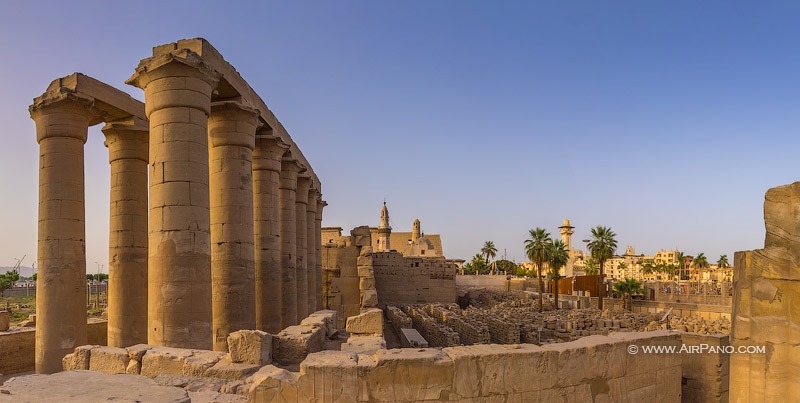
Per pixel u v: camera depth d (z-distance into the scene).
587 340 8.57
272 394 6.98
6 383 5.29
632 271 125.12
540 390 7.59
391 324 34.25
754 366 4.58
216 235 15.27
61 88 15.02
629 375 8.60
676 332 9.63
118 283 17.19
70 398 4.80
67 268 15.11
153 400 4.79
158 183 12.15
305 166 26.92
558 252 45.50
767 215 4.62
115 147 17.98
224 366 8.98
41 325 14.85
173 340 11.59
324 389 6.94
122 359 9.54
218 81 13.61
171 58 12.05
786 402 4.32
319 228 34.78
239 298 15.11
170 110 12.29
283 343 10.51
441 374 7.06
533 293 56.28
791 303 4.34
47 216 15.11
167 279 11.78
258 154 19.69
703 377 10.55
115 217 17.64
